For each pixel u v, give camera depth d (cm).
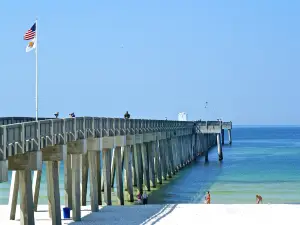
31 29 4666
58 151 3562
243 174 8775
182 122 10075
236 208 4722
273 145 19212
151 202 5841
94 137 4419
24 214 3109
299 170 9369
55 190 3562
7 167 2828
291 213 4494
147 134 6744
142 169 6869
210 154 14062
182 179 8156
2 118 4669
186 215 4384
